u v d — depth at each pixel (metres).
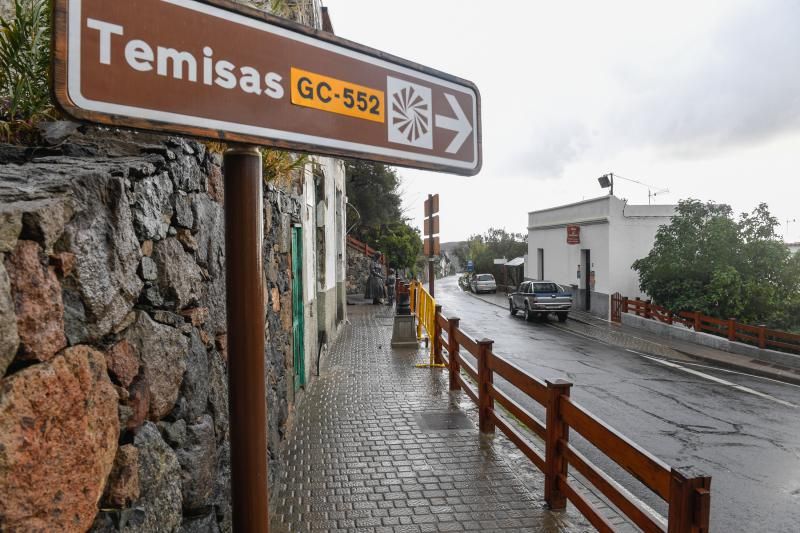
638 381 10.62
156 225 2.18
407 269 38.28
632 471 3.12
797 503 5.10
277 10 3.62
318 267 10.98
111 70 1.07
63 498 1.39
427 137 1.65
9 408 1.21
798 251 17.73
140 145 2.37
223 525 2.83
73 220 1.56
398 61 1.58
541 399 4.41
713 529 4.59
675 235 19.44
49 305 1.40
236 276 1.30
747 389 10.23
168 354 2.20
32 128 2.47
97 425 1.58
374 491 4.49
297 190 6.89
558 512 4.16
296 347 7.04
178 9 1.16
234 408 1.30
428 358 10.70
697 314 16.69
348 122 1.46
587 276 25.62
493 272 47.97
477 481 4.70
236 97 1.25
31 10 2.62
